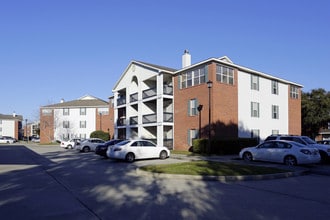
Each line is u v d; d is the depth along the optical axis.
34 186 10.39
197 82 28.98
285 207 7.29
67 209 7.14
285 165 16.31
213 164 15.23
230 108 28.38
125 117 40.75
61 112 63.47
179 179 11.84
